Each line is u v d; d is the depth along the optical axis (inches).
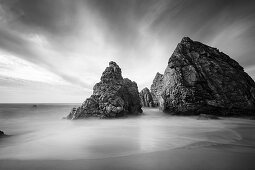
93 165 382.9
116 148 510.9
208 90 1343.5
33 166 379.9
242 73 1510.8
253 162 390.0
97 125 991.6
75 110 1371.8
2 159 420.2
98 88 1392.7
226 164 377.1
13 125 1059.9
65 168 366.0
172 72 1489.9
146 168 362.3
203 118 1151.0
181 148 503.8
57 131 827.4
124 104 1365.7
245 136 668.1
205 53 1524.4
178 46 1627.7
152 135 706.8
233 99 1293.1
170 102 1481.3
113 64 1587.1
